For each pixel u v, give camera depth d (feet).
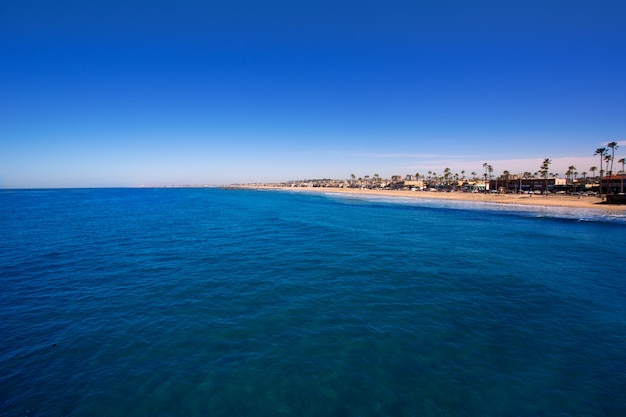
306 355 32.68
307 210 221.05
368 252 81.41
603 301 48.34
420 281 57.36
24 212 192.95
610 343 35.78
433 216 181.06
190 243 92.53
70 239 98.12
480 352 33.65
